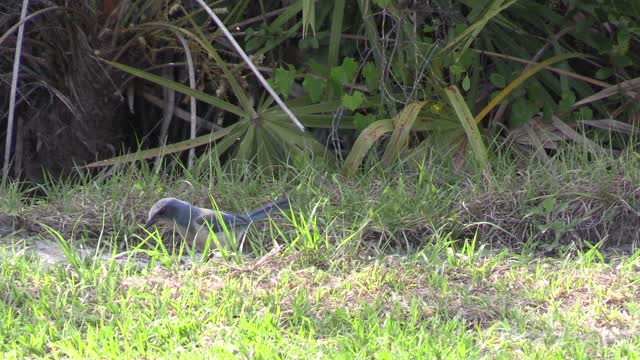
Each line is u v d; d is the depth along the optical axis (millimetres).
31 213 10117
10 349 6672
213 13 10789
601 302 7566
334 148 12367
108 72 11984
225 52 12359
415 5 11781
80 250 9336
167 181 11258
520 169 11102
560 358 6414
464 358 6461
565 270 8398
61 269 8133
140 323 7008
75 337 6797
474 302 7629
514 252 9555
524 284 8039
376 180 10875
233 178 11109
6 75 12383
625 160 10859
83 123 12266
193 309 7383
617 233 9812
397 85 12375
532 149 11891
